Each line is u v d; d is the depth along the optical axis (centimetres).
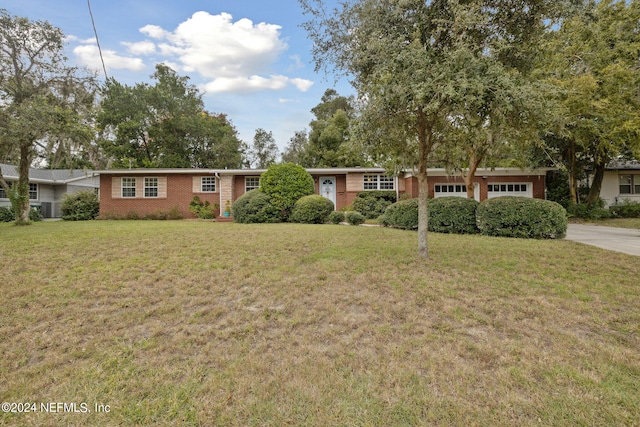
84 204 1599
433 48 448
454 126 564
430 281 437
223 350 273
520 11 453
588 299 373
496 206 845
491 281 439
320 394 215
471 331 300
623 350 263
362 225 1152
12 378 237
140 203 1633
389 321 323
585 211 1509
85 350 275
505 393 213
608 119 1180
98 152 2422
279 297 387
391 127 511
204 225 1104
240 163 3206
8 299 379
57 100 1260
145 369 247
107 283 435
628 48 1179
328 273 477
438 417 192
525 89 387
